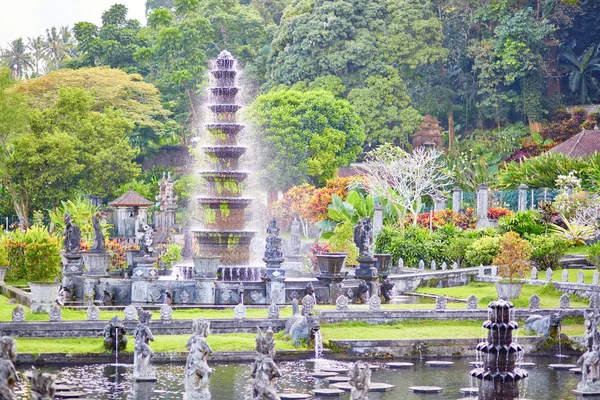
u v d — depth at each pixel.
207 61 119.19
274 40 117.50
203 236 49.22
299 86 111.44
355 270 49.16
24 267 54.44
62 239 58.19
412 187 78.88
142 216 81.31
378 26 114.31
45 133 86.44
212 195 50.19
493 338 29.53
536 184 76.00
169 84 116.88
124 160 92.62
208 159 54.91
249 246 49.62
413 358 38.50
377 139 110.56
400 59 114.88
